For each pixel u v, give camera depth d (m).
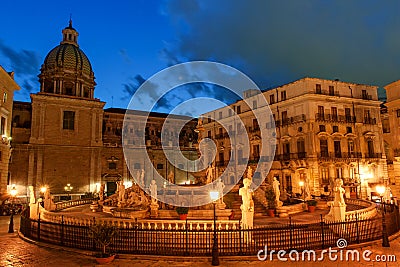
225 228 14.52
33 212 21.39
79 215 21.97
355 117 46.53
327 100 45.03
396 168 44.31
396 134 44.47
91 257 12.94
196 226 14.79
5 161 37.69
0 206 31.75
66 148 49.50
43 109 49.00
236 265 11.67
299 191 43.97
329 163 43.62
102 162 52.94
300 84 45.28
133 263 12.07
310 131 43.41
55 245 14.71
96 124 52.62
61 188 48.16
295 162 44.31
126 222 15.69
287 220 20.23
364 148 46.69
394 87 45.06
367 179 45.53
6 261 12.73
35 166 47.16
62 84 53.09
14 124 49.75
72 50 55.50
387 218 16.39
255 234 13.27
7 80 37.81
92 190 50.03
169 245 13.71
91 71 57.69
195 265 11.77
